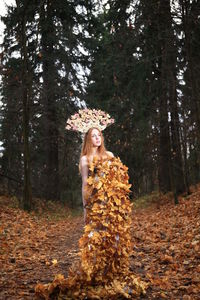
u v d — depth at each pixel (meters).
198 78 12.12
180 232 7.70
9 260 5.79
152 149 18.00
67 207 20.50
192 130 14.38
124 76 16.11
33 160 20.31
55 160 20.12
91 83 20.75
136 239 7.47
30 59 17.45
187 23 10.97
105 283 3.73
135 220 11.74
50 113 17.62
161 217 11.36
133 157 20.14
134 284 3.81
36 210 14.44
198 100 10.90
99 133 4.16
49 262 5.69
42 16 14.09
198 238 6.56
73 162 23.75
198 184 16.91
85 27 19.64
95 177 3.88
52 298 3.66
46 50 17.77
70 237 9.10
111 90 19.64
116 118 17.47
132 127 17.38
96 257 3.70
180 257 5.47
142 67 14.72
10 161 17.52
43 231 10.01
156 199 17.05
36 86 15.69
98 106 19.02
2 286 4.17
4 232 8.41
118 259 3.81
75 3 18.73
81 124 4.18
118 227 3.79
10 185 16.70
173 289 4.04
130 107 16.38
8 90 15.91
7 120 17.09
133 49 14.80
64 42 17.66
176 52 12.99
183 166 17.14
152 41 13.70
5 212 11.73
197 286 4.02
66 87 17.73
